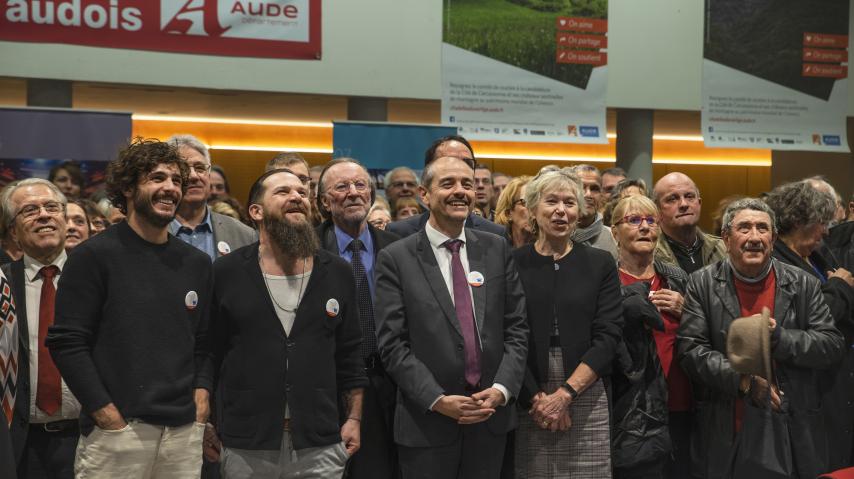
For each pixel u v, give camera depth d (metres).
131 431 2.78
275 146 11.04
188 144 3.83
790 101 8.26
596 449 3.43
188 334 2.94
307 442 3.10
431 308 3.30
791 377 3.46
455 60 7.59
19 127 6.03
